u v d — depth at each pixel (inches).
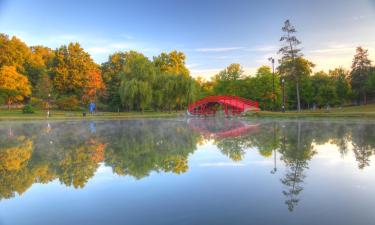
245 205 260.2
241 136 775.7
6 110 2407.7
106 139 762.8
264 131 888.9
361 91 2866.6
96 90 2571.4
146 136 820.6
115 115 2159.2
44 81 2404.0
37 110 2438.5
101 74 2960.1
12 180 368.2
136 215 245.9
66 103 2455.7
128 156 514.3
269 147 573.6
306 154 489.7
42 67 2918.3
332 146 567.2
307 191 295.1
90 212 257.4
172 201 276.1
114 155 526.9
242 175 361.7
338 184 317.1
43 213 259.4
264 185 318.0
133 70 2300.7
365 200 266.8
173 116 2057.1
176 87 2265.0
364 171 370.9
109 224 231.3
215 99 2015.3
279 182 328.2
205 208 255.6
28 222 241.6
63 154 546.3
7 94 2293.3
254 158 466.6
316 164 414.6
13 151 589.0
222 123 1309.1
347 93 2901.1
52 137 826.8
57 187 335.3
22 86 2405.3
